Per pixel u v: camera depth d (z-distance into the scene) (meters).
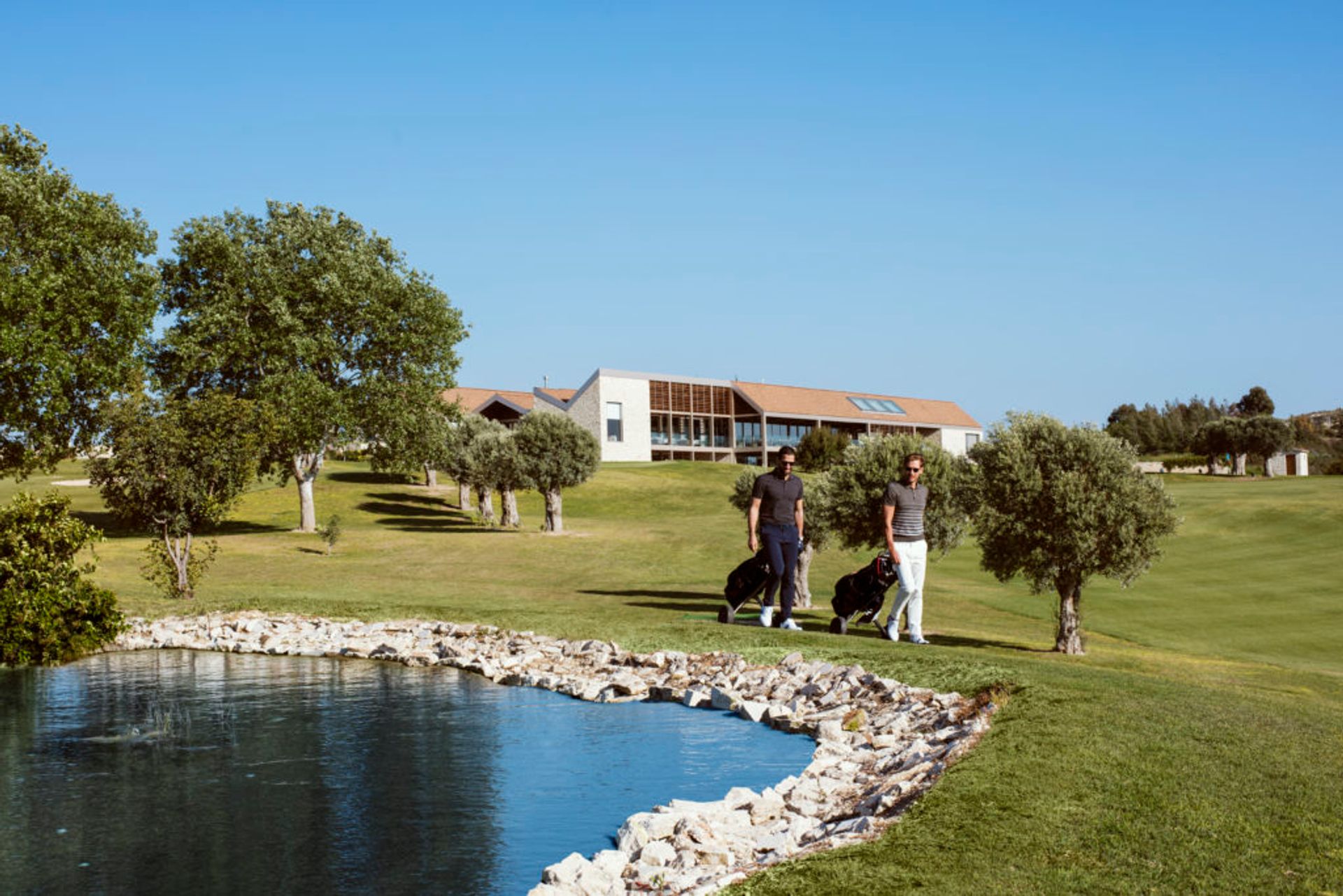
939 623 24.27
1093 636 23.19
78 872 6.66
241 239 46.66
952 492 20.84
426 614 19.70
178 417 23.05
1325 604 26.47
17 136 37.41
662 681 13.70
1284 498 44.03
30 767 9.39
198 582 28.86
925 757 8.44
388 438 47.19
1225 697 10.14
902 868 5.60
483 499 52.69
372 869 6.70
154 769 9.31
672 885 6.10
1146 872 5.46
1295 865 5.55
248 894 6.27
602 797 8.38
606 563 36.69
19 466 37.44
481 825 7.64
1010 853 5.78
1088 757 7.58
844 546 21.70
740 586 17.03
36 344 32.50
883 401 98.50
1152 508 18.50
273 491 60.81
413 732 10.95
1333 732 8.66
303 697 13.16
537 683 14.01
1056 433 19.17
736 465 79.75
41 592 16.67
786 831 7.12
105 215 38.16
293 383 44.03
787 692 12.33
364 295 46.50
